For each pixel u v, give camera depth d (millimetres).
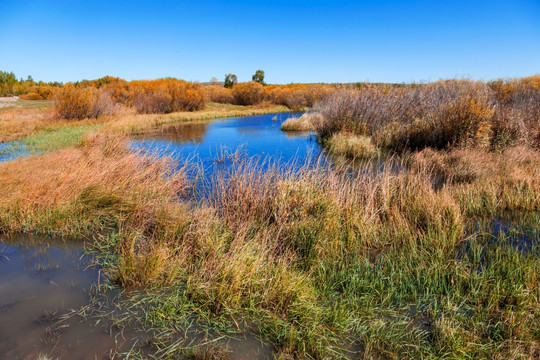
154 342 2617
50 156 7934
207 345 2615
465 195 5715
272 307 3051
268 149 11664
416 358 2510
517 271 3402
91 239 4555
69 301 3127
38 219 4785
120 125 16266
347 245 4250
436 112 10445
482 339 2664
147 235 4570
